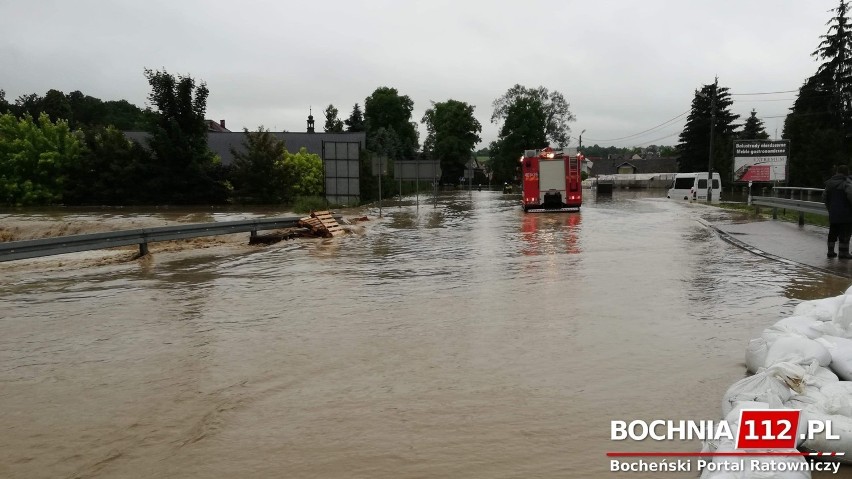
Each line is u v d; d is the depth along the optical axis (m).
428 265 12.34
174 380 5.43
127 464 3.85
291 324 7.44
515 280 10.35
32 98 89.00
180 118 40.06
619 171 114.94
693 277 10.39
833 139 48.75
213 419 4.54
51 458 3.95
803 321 5.27
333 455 3.92
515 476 3.61
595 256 13.16
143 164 39.28
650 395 4.88
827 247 12.99
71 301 9.05
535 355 6.02
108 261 13.68
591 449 3.96
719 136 69.69
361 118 84.81
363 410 4.68
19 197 38.47
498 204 38.31
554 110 96.81
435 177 32.59
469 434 4.21
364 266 12.36
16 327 7.48
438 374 5.50
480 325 7.26
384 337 6.78
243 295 9.38
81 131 41.56
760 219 22.20
